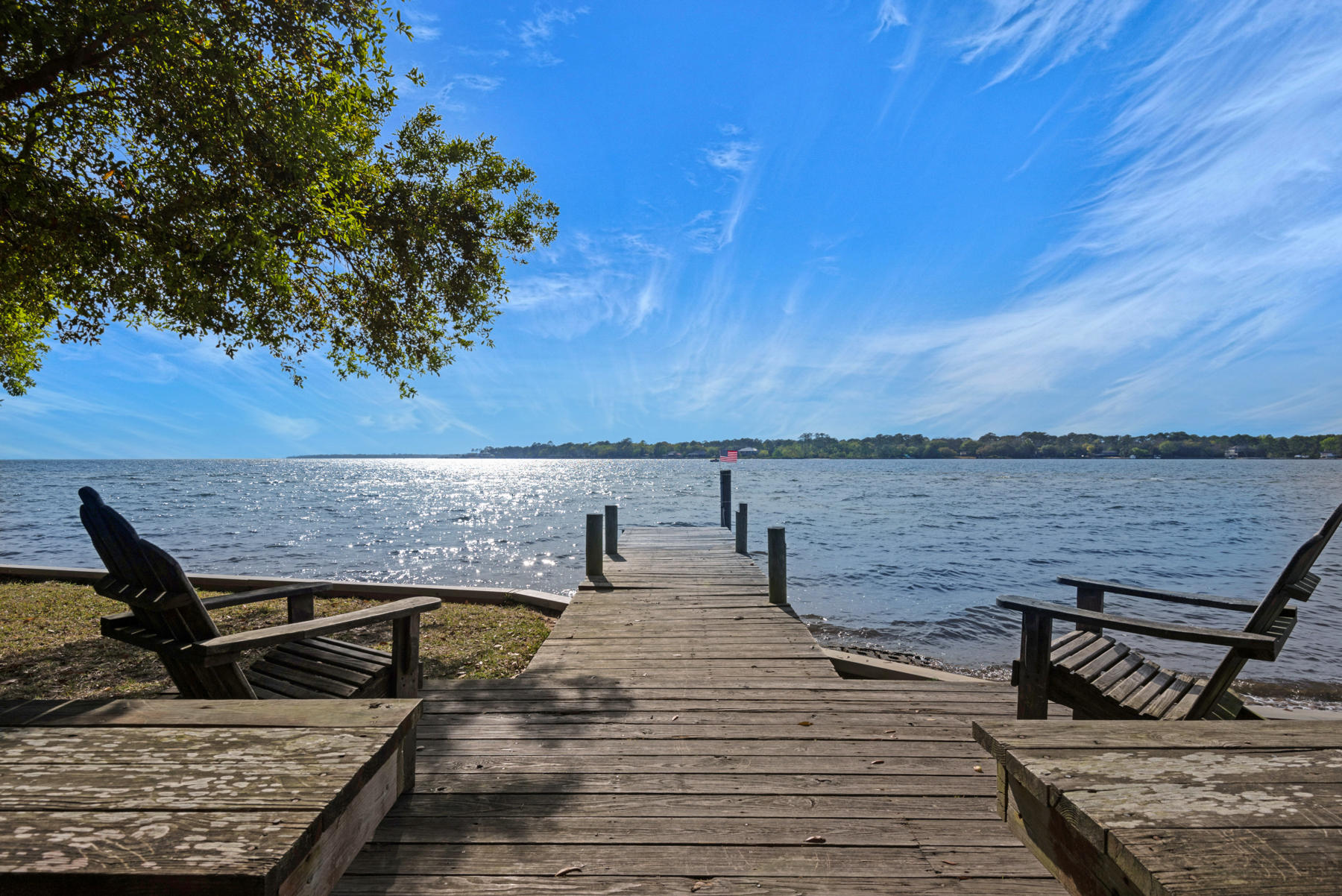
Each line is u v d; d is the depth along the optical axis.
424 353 11.45
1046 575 14.76
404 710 1.51
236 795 1.09
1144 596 3.73
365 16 7.51
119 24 5.89
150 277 7.48
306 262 8.98
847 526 25.50
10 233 6.67
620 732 3.35
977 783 2.79
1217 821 0.95
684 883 2.11
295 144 6.94
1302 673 7.71
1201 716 2.91
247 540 20.55
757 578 7.98
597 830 2.42
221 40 6.54
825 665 4.60
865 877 2.15
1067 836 1.13
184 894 0.88
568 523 27.72
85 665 5.14
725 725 3.47
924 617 10.60
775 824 2.46
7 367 10.34
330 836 1.27
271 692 3.00
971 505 37.03
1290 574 2.77
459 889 2.07
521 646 5.84
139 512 31.33
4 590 7.93
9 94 6.04
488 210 11.44
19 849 0.92
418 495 50.28
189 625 2.50
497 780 2.80
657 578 7.93
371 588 7.72
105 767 1.19
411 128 11.02
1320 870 0.84
